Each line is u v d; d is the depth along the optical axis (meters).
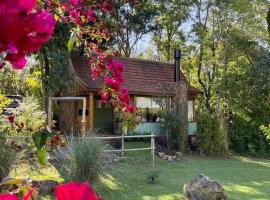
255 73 21.19
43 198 7.26
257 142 19.38
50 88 17.55
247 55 23.58
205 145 17.94
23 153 7.98
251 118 20.55
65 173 8.45
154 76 21.73
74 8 2.48
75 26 2.82
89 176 8.42
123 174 10.65
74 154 8.48
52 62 17.47
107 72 2.86
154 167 13.31
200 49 26.47
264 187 10.78
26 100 12.00
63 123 17.92
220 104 21.45
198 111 21.44
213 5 24.61
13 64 0.69
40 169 8.50
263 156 19.02
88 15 2.67
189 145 18.73
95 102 20.03
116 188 9.30
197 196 7.93
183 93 18.19
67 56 17.45
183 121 17.81
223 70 23.14
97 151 8.62
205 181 8.03
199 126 18.23
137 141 18.12
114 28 3.68
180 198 8.41
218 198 7.86
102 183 9.30
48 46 17.14
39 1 1.85
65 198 0.73
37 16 0.66
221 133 18.19
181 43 29.42
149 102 20.12
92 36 3.12
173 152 16.42
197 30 25.86
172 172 12.58
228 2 23.30
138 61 22.02
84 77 18.89
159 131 18.50
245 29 23.47
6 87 17.81
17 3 0.63
